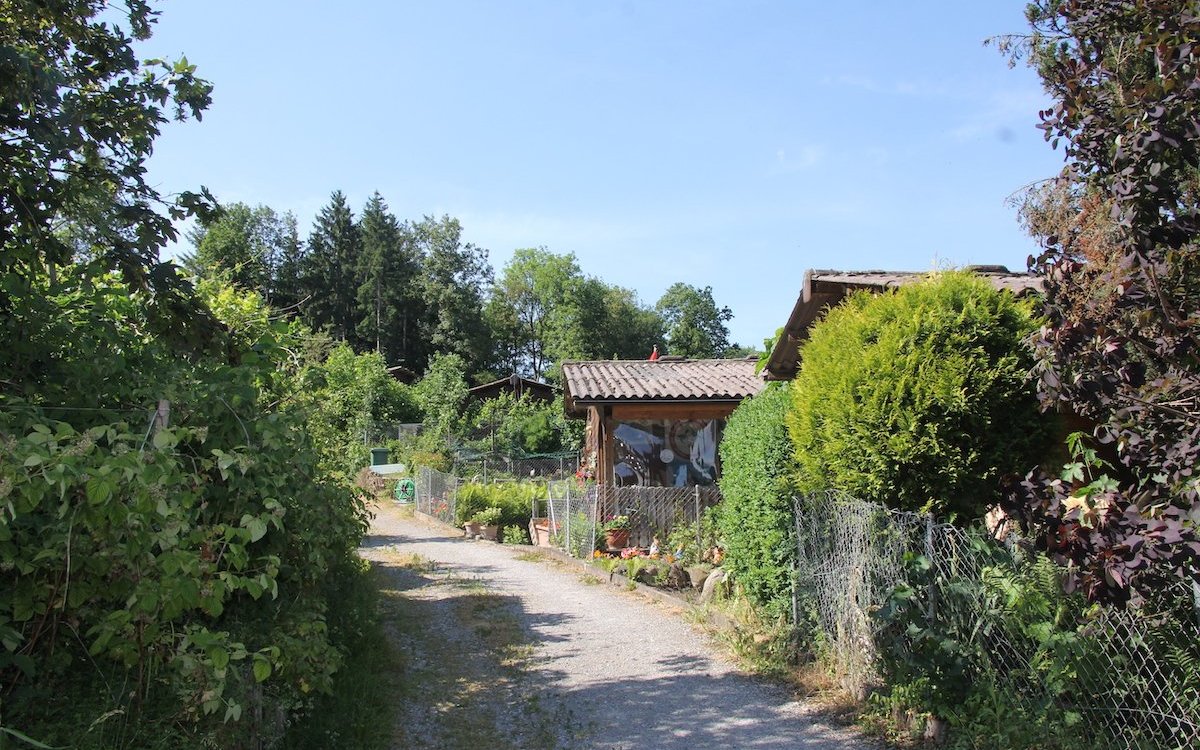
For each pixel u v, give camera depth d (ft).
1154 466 13.00
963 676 17.29
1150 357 13.82
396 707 20.72
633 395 46.98
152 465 10.67
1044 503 13.88
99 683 13.11
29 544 11.53
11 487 9.46
